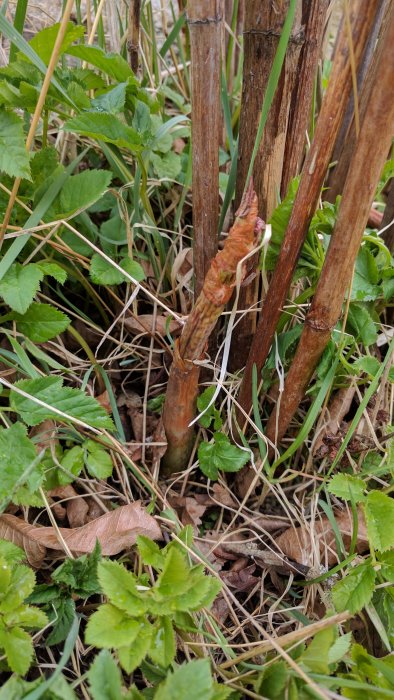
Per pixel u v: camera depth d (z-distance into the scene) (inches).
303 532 17.8
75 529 16.5
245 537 18.4
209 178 15.4
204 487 19.4
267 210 17.0
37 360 19.1
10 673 14.8
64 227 18.1
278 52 13.3
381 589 16.3
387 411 18.9
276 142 15.9
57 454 17.5
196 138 14.9
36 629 15.5
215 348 19.1
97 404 16.1
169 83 24.7
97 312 20.9
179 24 20.2
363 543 17.7
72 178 17.6
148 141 18.1
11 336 17.4
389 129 12.2
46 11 22.9
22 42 15.2
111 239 19.3
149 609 13.6
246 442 18.2
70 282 20.5
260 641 15.4
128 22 20.7
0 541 15.3
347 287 15.5
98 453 17.5
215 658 15.9
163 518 17.0
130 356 20.5
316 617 17.1
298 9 14.3
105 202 20.0
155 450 18.7
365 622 16.3
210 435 19.5
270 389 18.8
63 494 17.5
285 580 17.8
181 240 20.4
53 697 12.9
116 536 16.4
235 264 13.6
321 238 17.7
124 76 17.8
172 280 19.9
